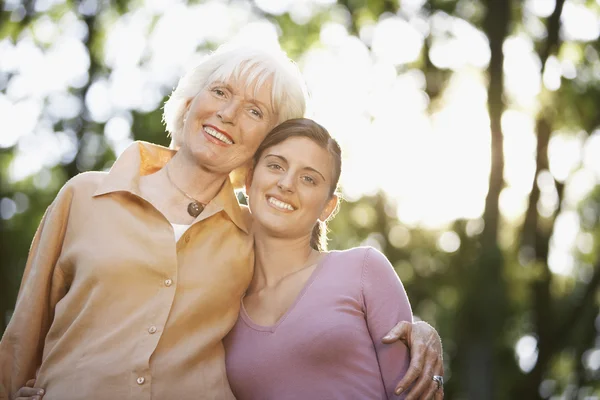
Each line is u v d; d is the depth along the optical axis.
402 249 14.87
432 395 3.00
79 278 3.00
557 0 13.30
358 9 14.59
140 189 3.23
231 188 3.31
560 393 15.66
